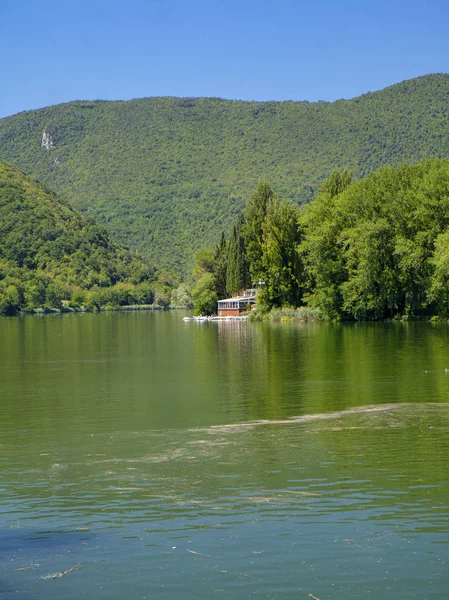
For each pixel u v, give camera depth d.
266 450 23.19
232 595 13.49
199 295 150.50
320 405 31.62
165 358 55.81
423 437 24.48
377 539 15.70
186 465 21.59
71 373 46.56
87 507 18.00
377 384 37.25
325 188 106.31
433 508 17.45
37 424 28.97
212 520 16.92
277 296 113.94
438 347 56.81
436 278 82.38
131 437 25.89
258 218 119.62
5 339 85.12
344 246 96.44
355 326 87.69
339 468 20.89
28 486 19.81
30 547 15.64
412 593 13.45
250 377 42.03
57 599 13.48
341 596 13.39
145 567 14.62
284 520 16.84
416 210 88.19
